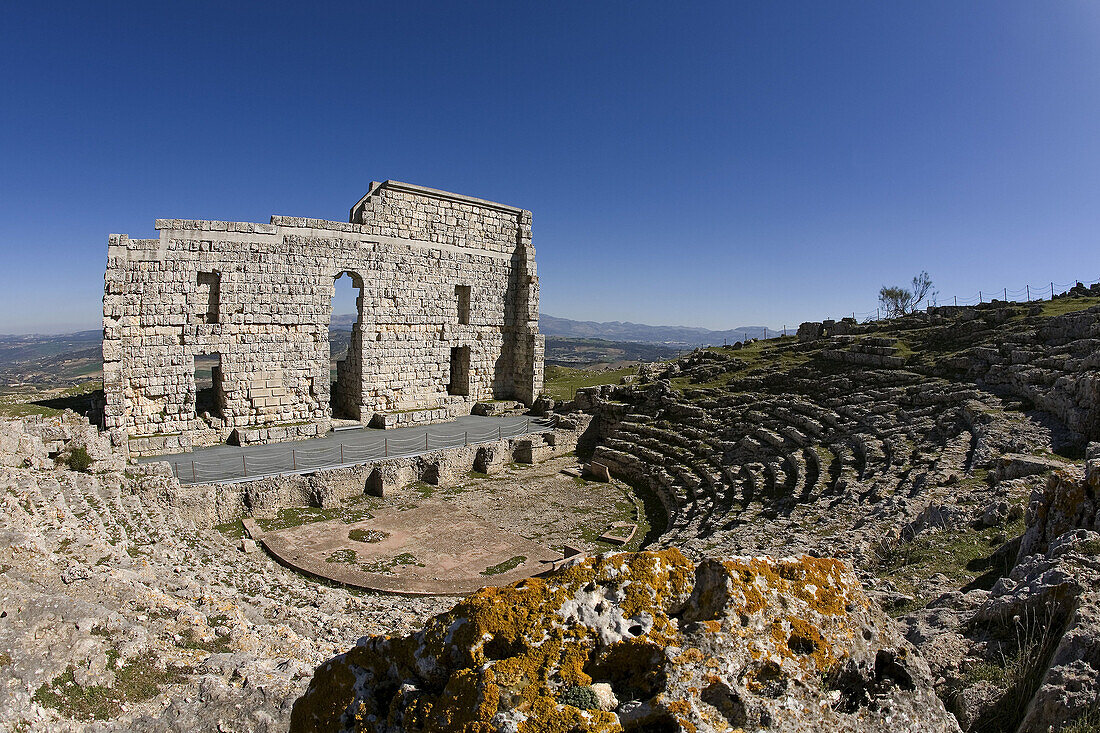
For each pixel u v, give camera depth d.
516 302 51.50
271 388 39.25
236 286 37.53
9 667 10.05
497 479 37.47
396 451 36.50
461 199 47.34
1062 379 24.64
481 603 6.13
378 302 43.41
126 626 11.89
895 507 19.44
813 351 49.84
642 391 46.25
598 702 5.34
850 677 6.03
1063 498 12.58
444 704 5.39
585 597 6.16
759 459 32.81
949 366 36.94
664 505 33.22
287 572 23.88
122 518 22.28
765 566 6.38
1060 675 7.02
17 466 22.61
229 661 11.38
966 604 10.60
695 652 5.56
